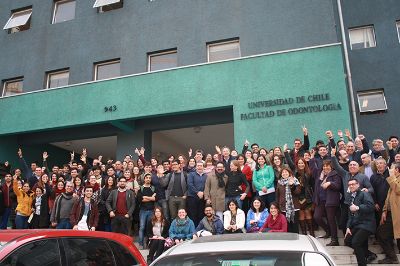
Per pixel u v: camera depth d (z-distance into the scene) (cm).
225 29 1389
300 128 1155
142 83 1334
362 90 1481
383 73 1478
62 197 891
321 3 1314
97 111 1363
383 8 1548
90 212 880
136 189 933
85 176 1130
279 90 1197
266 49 1327
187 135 1581
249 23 1370
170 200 902
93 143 1677
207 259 293
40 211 975
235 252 294
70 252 396
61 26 1631
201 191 897
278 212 743
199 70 1285
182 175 917
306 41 1296
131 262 452
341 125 1127
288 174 818
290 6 1343
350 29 1581
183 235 794
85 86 1402
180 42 1430
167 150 1769
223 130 1518
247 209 888
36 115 1442
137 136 1420
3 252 341
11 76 1661
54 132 1552
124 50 1497
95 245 427
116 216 889
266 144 1169
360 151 877
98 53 1534
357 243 659
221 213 854
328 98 1152
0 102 1505
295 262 279
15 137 1570
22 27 1719
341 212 794
